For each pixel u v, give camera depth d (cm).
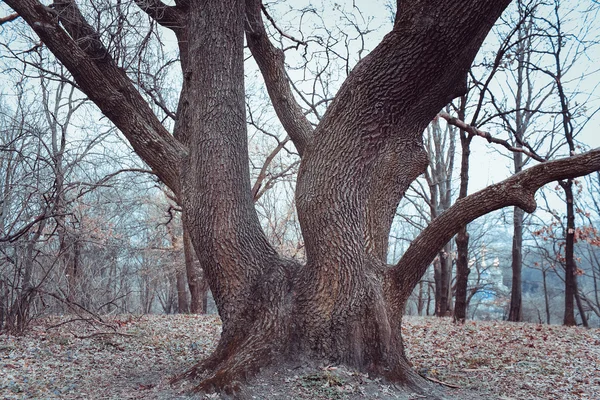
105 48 682
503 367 737
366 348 556
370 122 563
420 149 652
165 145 664
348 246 558
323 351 550
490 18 511
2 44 846
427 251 579
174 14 790
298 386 509
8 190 908
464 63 549
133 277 2342
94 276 1441
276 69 789
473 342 969
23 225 938
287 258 623
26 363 651
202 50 622
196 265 2284
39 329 911
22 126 977
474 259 2947
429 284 3128
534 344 947
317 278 562
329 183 564
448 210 575
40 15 629
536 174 554
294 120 777
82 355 723
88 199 1673
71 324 994
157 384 564
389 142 593
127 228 2011
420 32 516
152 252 2309
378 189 638
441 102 593
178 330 1016
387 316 574
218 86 609
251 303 571
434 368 724
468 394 571
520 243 1853
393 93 553
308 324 557
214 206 581
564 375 686
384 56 542
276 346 543
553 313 3206
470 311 3600
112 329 945
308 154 592
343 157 565
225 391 480
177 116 798
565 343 959
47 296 1091
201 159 594
